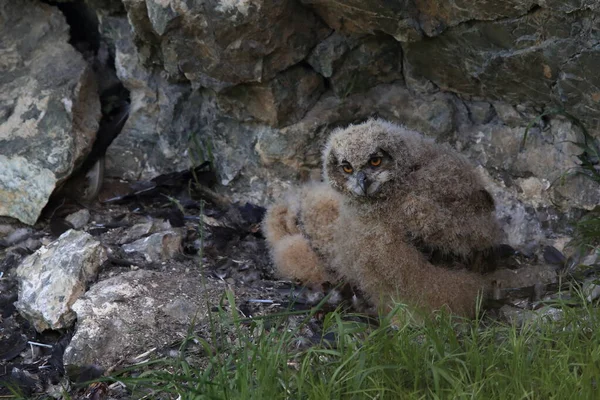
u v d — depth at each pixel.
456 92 6.50
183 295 5.71
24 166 6.71
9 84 7.09
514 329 4.67
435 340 4.59
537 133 6.27
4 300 5.94
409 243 5.46
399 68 6.61
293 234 6.24
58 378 5.20
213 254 6.43
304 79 6.59
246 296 5.85
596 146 6.03
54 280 5.71
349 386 4.36
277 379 4.39
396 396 4.30
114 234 6.61
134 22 6.59
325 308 5.69
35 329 5.64
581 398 4.05
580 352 4.46
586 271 5.79
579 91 5.73
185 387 4.55
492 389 4.27
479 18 5.70
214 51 6.31
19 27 7.34
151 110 7.22
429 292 5.42
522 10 5.54
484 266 5.67
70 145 6.80
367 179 5.42
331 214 5.90
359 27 6.18
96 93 7.29
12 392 4.88
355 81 6.63
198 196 7.14
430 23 5.91
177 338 5.35
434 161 5.67
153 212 6.92
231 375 4.54
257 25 6.12
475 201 5.61
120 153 7.22
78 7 7.61
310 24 6.29
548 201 6.28
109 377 4.60
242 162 6.98
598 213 6.10
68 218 6.80
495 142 6.41
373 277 5.52
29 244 6.51
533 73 5.84
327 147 5.84
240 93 6.64
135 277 5.80
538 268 5.99
